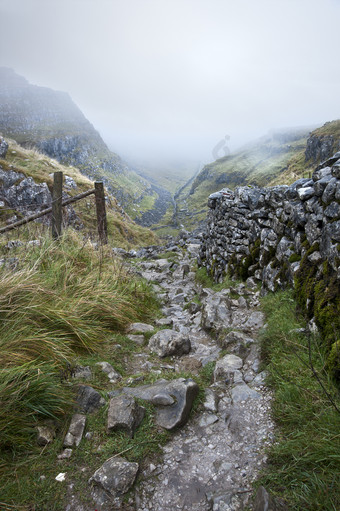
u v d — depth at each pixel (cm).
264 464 242
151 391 317
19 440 253
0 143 2073
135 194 15138
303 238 480
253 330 466
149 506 221
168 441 276
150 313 601
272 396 313
